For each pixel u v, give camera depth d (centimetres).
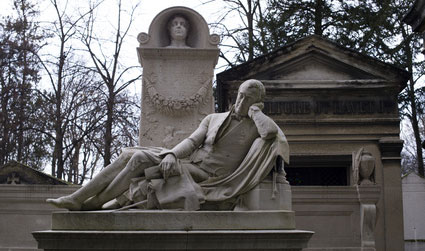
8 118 2211
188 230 576
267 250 580
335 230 1115
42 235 568
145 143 886
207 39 910
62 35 2348
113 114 2116
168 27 921
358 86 1602
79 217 581
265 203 618
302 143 1586
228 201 630
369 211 1092
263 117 648
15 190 1089
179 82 901
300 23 2281
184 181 624
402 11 2158
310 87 1598
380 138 1587
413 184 2706
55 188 1092
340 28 2256
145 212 579
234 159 663
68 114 2273
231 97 1612
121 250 566
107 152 2086
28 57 2309
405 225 2683
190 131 894
